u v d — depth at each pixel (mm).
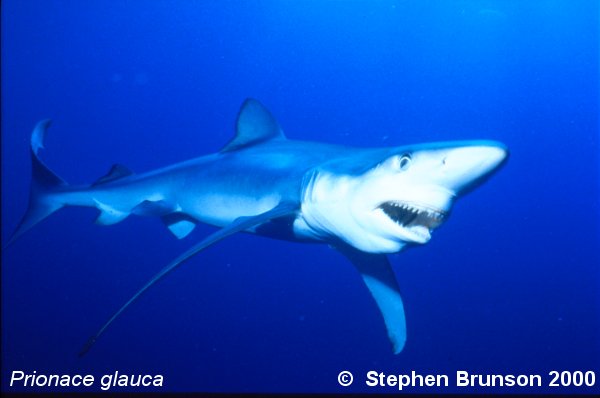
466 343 13516
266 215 3623
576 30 37969
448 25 41156
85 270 18922
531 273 22359
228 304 16078
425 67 44719
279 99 47031
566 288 20172
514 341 14109
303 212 3818
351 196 3301
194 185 4910
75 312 15016
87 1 36938
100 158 43031
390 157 3031
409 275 18359
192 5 39656
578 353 13609
